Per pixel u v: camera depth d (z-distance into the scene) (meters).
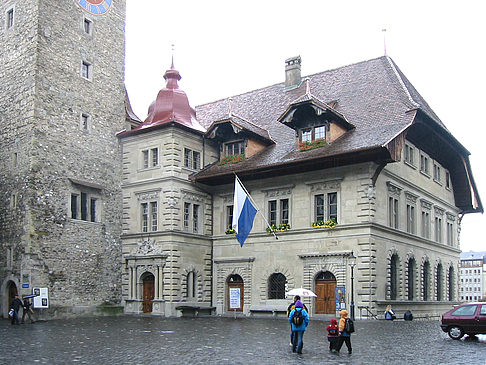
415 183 44.06
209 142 46.16
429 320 41.25
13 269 38.41
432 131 43.59
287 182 41.19
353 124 40.75
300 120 41.28
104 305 42.19
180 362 17.38
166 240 41.81
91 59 44.09
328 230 38.62
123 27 47.38
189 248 42.94
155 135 43.72
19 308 36.50
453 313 24.42
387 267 38.69
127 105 49.09
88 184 42.09
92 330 28.56
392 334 26.38
